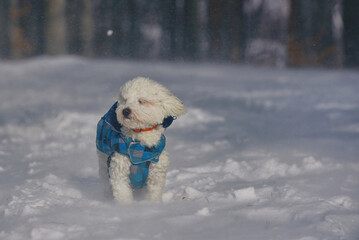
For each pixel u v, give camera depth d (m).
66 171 8.53
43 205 6.14
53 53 33.31
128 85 6.25
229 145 10.64
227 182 7.58
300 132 12.03
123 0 48.12
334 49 41.81
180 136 11.93
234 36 42.75
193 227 5.19
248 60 42.03
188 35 38.94
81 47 41.81
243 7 42.56
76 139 11.47
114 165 6.20
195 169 8.41
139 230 5.09
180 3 46.53
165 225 5.26
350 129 12.06
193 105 16.20
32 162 9.20
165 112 6.27
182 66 31.06
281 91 20.00
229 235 4.92
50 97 18.64
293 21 41.81
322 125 12.88
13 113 15.21
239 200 6.39
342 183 7.12
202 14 40.78
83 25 41.06
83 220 5.46
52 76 25.38
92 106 16.03
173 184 7.59
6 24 44.72
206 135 11.96
